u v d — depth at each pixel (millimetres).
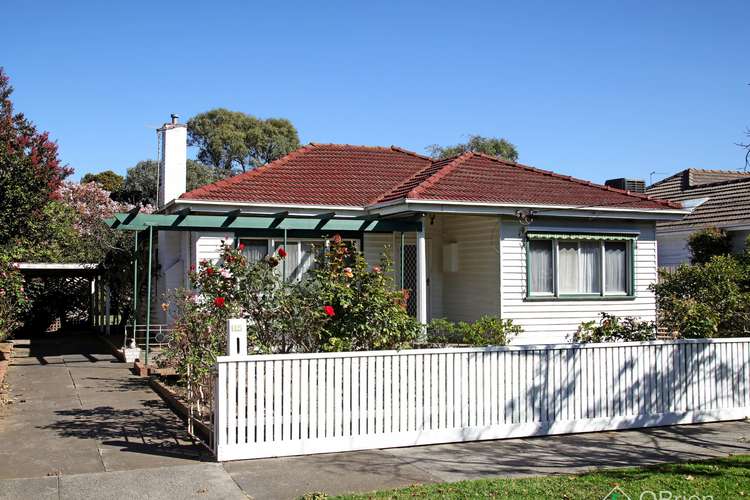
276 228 14375
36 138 18719
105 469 7270
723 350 10094
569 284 16312
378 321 8969
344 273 9031
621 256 16922
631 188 22578
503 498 6289
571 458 7902
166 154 19109
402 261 15531
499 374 8875
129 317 20156
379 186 17906
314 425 7992
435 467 7469
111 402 10906
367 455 7961
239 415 7707
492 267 15781
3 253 15008
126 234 21828
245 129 63781
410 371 8453
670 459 7887
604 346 9406
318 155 19547
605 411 9375
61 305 23828
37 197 15977
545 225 15953
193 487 6691
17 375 13703
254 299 9305
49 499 6285
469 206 14914
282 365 7891
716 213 21547
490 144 49438
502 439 8805
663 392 9711
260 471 7250
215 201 15109
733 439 8906
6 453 7855
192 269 11641
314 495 6375
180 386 11531
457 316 17047
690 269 12633
